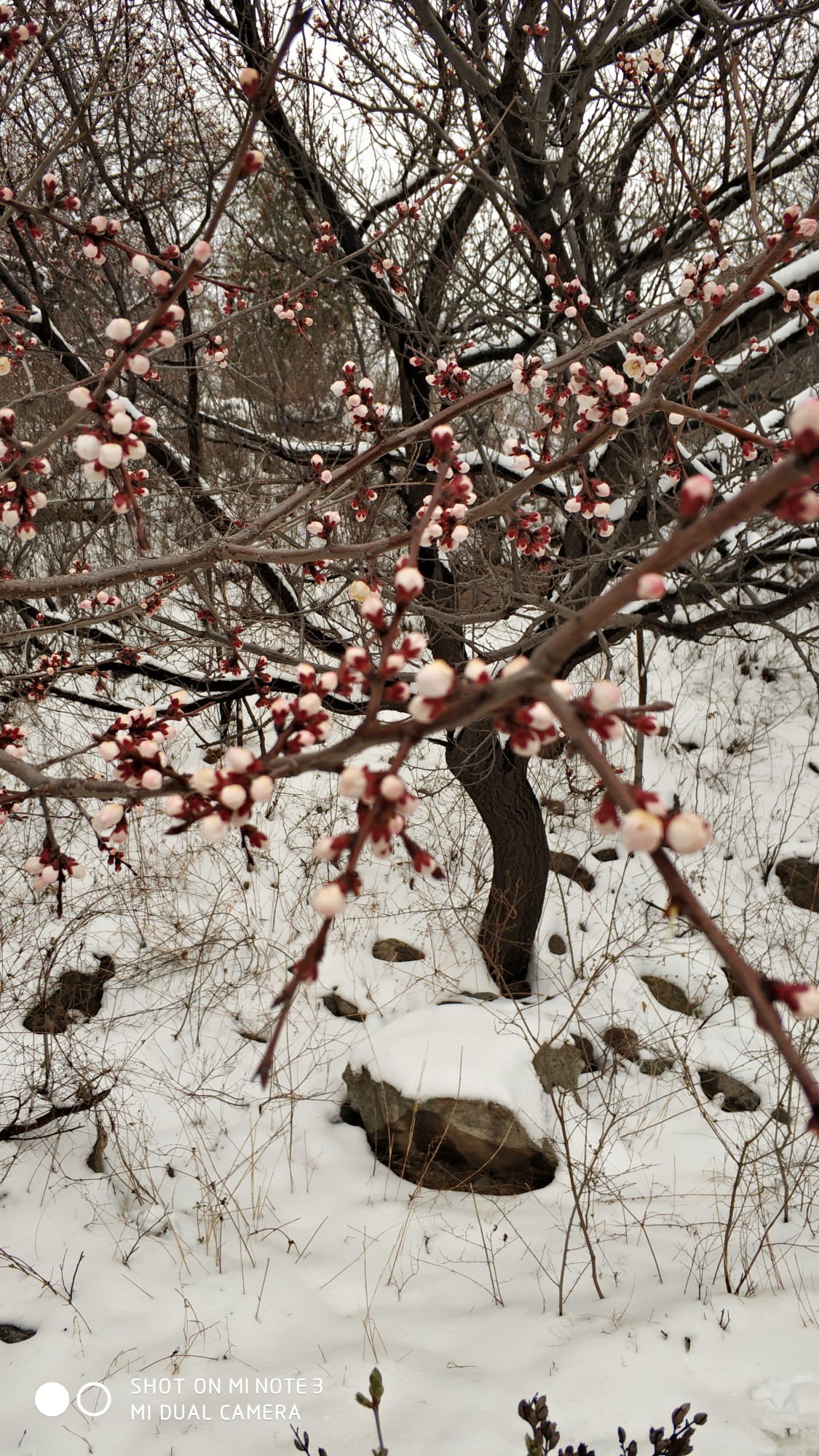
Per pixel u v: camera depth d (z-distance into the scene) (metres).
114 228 1.88
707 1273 3.41
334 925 5.29
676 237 4.57
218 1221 3.70
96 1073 4.16
